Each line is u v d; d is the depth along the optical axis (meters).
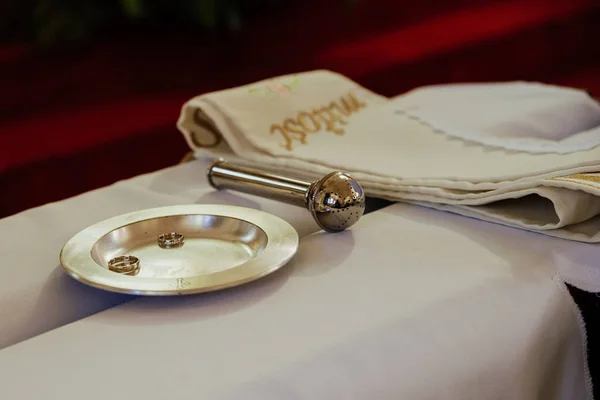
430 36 3.22
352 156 0.92
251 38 3.30
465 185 0.80
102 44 3.24
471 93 1.09
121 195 0.91
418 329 0.66
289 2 3.63
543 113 1.01
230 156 0.99
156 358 0.62
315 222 0.83
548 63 3.38
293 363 0.62
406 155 0.92
